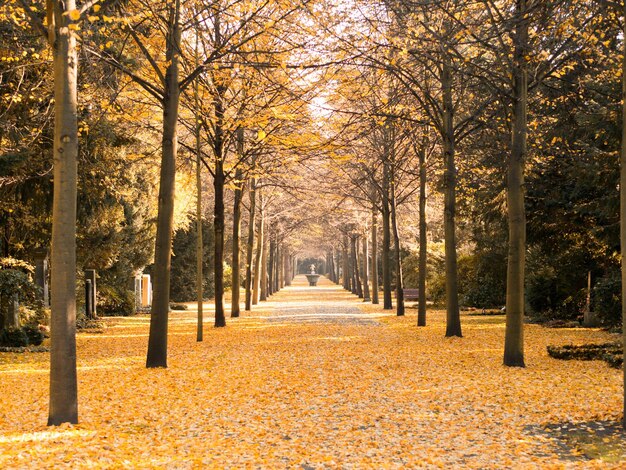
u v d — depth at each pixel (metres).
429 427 8.34
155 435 8.02
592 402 9.48
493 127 18.91
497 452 7.19
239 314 30.80
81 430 8.04
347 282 73.75
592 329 20.89
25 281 17.03
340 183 31.94
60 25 8.22
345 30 14.37
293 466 6.76
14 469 6.33
